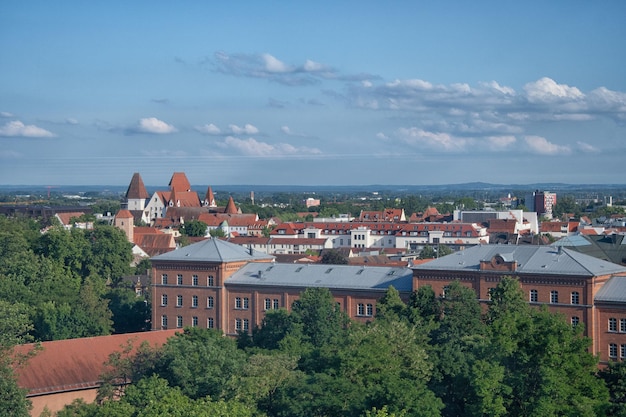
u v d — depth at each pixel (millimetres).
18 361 164250
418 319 178625
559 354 137250
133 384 155125
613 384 148500
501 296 177625
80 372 175250
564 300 188625
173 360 156625
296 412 132250
